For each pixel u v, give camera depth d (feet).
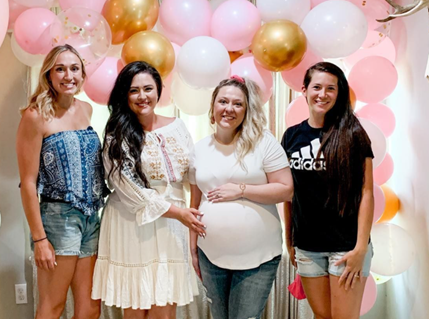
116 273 5.99
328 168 5.79
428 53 6.78
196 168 5.99
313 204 6.04
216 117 5.72
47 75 5.80
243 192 5.63
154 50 6.48
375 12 7.02
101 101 7.10
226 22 6.86
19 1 6.83
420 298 7.24
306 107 7.18
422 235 7.14
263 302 5.97
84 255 6.23
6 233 8.52
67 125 5.97
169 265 6.07
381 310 9.00
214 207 5.75
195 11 7.03
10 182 8.47
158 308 6.15
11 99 8.37
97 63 6.63
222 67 6.60
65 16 6.38
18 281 8.68
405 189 7.96
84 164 5.91
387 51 7.61
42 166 5.87
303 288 6.45
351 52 6.74
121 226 5.99
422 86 7.07
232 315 6.00
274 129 8.57
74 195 5.86
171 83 7.38
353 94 7.00
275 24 6.63
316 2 7.25
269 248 5.82
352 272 5.82
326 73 5.74
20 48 6.99
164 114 8.40
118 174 5.78
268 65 6.72
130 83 5.80
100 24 6.44
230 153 5.81
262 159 5.77
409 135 7.70
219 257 5.79
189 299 6.16
